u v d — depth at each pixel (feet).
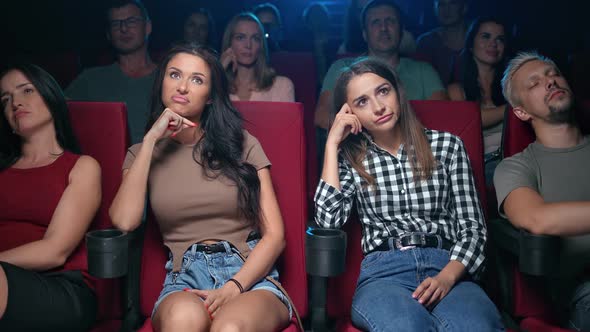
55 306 5.26
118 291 5.86
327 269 4.96
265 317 4.90
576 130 6.33
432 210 5.88
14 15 17.38
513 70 6.52
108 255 4.89
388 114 5.83
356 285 6.00
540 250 5.02
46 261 5.57
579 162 6.21
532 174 6.24
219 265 5.53
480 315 5.02
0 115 6.11
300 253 5.98
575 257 5.89
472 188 5.96
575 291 5.80
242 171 5.69
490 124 8.81
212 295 5.13
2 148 6.18
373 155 6.04
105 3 17.66
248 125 6.13
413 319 4.89
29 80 6.01
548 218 5.55
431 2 19.21
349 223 6.13
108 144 6.25
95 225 6.15
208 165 5.73
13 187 5.93
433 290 5.31
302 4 23.06
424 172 5.88
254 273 5.36
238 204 5.68
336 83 6.15
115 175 6.21
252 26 9.60
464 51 9.80
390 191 5.92
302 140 6.13
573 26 17.95
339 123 5.94
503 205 6.18
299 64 10.87
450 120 6.44
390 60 10.11
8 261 5.46
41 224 5.93
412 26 19.16
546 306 5.90
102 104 6.31
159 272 5.91
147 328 5.21
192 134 5.95
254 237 5.83
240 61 9.64
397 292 5.24
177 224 5.72
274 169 6.07
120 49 9.75
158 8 18.97
